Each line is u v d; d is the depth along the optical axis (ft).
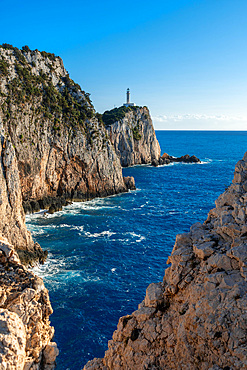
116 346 47.16
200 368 35.96
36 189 274.77
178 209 277.85
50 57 343.87
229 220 43.45
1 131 170.81
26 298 53.36
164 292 45.16
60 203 275.80
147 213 265.13
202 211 270.67
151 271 158.71
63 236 207.92
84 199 312.71
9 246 60.13
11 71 283.18
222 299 36.27
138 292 139.03
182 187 378.94
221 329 34.83
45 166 286.05
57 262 168.96
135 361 43.32
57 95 319.88
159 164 574.15
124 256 176.65
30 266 161.58
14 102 265.34
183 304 41.96
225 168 533.96
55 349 52.39
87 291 139.33
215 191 354.33
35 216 253.24
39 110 286.46
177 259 45.19
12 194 167.22
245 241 40.01
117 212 268.62
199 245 43.62
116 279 150.30
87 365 51.34
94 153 322.14
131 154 551.18
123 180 364.58
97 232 216.33
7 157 168.55
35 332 50.88
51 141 289.94
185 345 38.06
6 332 41.11
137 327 45.50
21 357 41.52
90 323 118.32
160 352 42.04
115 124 525.34
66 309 126.31
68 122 308.81
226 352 33.86
